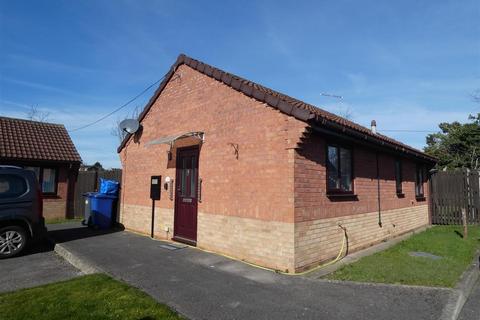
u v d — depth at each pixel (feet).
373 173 32.78
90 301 16.29
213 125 28.22
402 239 34.58
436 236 36.11
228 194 26.16
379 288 18.74
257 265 23.31
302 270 22.07
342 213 26.89
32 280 20.85
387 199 35.19
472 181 47.24
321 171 24.52
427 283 19.48
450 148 121.39
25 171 28.66
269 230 22.95
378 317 15.12
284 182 22.33
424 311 15.74
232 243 25.49
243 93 25.67
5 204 26.91
